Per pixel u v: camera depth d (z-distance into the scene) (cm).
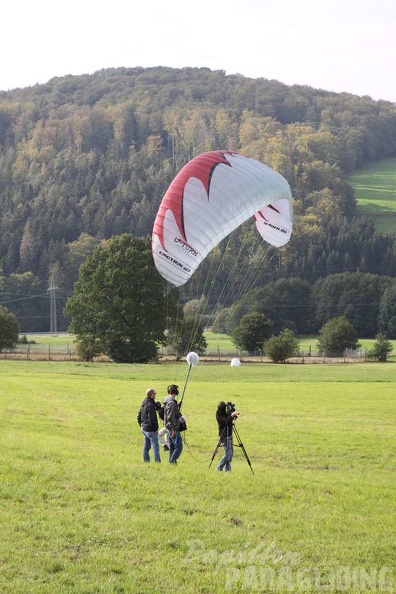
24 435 3353
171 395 2902
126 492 2253
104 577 1636
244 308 17225
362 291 18062
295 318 18100
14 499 2102
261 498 2339
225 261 15525
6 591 1537
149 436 2859
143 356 11081
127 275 11062
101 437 3659
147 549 1805
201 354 12669
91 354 11356
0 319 12169
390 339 17338
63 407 4881
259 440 3844
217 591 1625
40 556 1709
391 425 4597
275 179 3522
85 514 2006
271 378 8425
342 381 8162
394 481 2927
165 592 1597
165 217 3306
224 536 1917
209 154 3475
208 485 2436
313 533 1997
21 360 10769
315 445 3738
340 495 2475
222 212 3281
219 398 5878
